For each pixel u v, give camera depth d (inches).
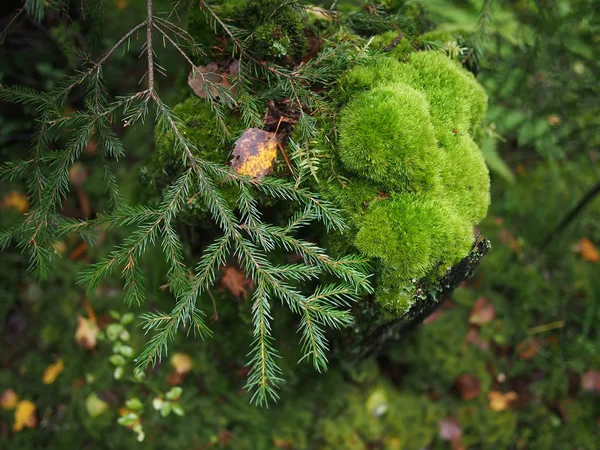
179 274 46.2
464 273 58.9
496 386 97.5
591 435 93.9
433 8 76.7
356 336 68.2
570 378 99.4
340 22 62.6
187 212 60.4
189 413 88.5
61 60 97.3
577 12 77.8
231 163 53.6
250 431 88.6
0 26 86.4
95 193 106.0
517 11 89.6
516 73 90.4
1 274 103.7
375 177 52.3
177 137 47.8
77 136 47.9
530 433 94.0
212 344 89.0
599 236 112.7
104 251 103.6
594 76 83.0
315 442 88.7
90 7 55.8
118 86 104.7
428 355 95.8
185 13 64.6
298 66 58.2
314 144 53.7
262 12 56.2
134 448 87.3
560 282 108.4
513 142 121.7
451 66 61.1
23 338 100.3
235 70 59.8
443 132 57.2
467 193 56.8
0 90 49.2
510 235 112.2
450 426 92.0
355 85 55.5
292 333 77.4
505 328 101.9
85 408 89.8
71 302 100.2
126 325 93.8
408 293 53.8
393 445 89.2
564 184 117.5
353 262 48.0
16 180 108.7
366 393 91.5
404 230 50.4
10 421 92.7
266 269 45.9
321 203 49.2
